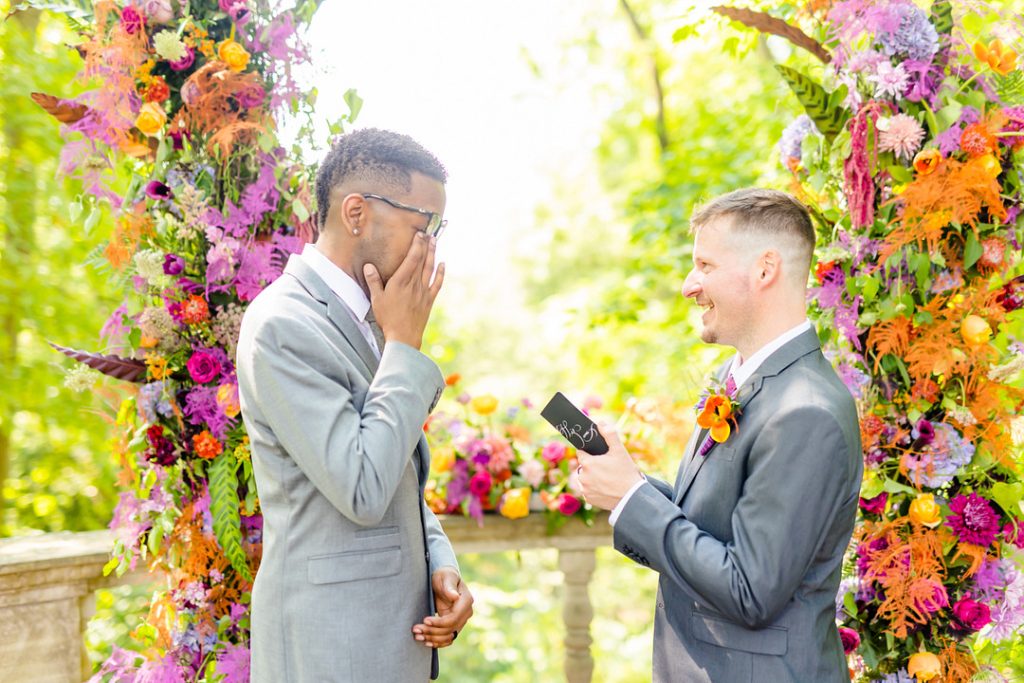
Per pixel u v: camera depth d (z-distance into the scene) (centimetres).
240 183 205
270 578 154
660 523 158
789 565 145
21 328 488
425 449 171
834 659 158
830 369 162
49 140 463
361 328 163
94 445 505
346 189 158
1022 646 219
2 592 226
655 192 668
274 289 158
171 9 197
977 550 197
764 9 242
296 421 143
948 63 197
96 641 388
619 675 599
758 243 159
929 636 205
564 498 281
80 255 485
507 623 632
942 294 202
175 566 208
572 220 1016
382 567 154
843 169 208
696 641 161
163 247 202
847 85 202
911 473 200
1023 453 209
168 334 199
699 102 823
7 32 443
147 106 192
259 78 203
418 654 159
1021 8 221
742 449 157
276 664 153
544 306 1074
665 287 682
